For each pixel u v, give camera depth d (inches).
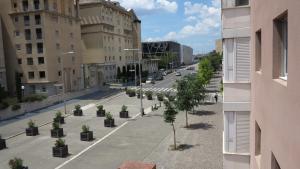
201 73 2212.1
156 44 5826.8
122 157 887.7
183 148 937.5
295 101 154.6
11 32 2247.8
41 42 2197.3
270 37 222.8
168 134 1116.5
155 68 5300.2
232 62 384.2
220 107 1593.3
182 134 1099.3
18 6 2215.8
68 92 2244.1
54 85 2245.3
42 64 2214.6
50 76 2237.9
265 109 248.7
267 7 233.6
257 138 323.3
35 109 1772.9
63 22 2406.5
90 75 3016.7
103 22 3102.9
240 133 386.0
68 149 985.5
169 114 943.0
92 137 1099.9
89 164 840.3
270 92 224.8
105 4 3144.7
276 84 201.8
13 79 2278.5
